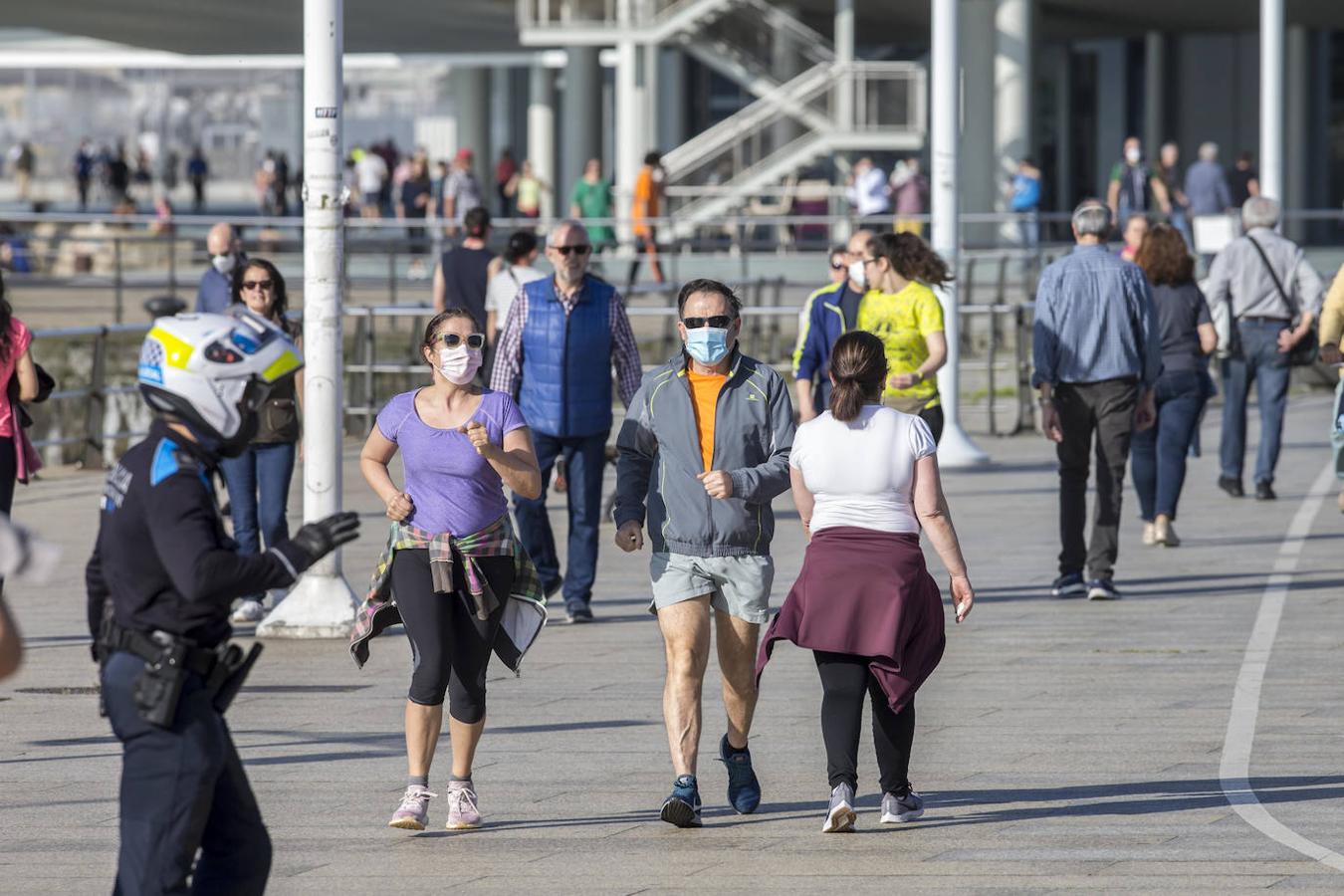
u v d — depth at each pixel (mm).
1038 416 57625
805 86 94750
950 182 49656
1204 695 24594
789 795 20141
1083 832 18484
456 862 17672
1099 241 31188
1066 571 31891
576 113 113500
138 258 114688
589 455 29938
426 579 18719
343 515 13062
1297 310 43125
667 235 93562
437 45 143250
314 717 23875
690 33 97688
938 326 29812
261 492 29312
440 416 19109
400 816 18688
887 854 17844
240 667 13000
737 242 83000
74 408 64375
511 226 88062
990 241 102188
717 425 19250
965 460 50125
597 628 29812
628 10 98062
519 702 24625
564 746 22359
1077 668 26328
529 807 19688
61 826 18844
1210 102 133875
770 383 19438
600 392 29719
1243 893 16406
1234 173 99375
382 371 61188
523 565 19203
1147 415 31547
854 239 30516
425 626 18609
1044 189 142375
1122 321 30797
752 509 19156
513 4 118312
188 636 12867
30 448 24594
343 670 26766
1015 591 32750
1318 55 130750
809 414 30859
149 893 12570
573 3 98688
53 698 24969
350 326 62125
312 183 28812
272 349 13023
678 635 19016
